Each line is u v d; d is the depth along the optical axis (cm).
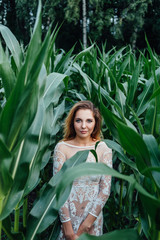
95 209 148
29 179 112
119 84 210
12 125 73
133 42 1788
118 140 111
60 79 128
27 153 93
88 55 271
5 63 83
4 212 87
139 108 161
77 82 292
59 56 250
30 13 2100
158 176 82
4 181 77
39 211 115
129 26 1864
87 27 2081
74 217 148
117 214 196
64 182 57
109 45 1984
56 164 154
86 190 149
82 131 151
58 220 151
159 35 1923
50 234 145
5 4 2511
